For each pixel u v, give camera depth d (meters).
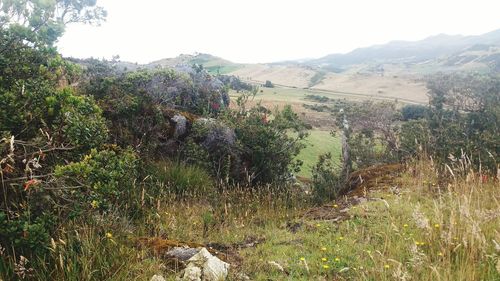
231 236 6.25
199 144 10.36
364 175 10.59
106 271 4.26
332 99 73.88
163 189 7.53
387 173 10.39
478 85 24.34
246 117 12.25
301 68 163.88
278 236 6.17
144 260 4.68
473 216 5.40
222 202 7.97
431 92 26.58
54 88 5.86
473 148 10.51
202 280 4.41
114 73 12.26
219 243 5.91
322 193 10.39
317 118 41.44
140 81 11.05
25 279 3.93
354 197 8.45
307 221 6.87
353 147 15.15
